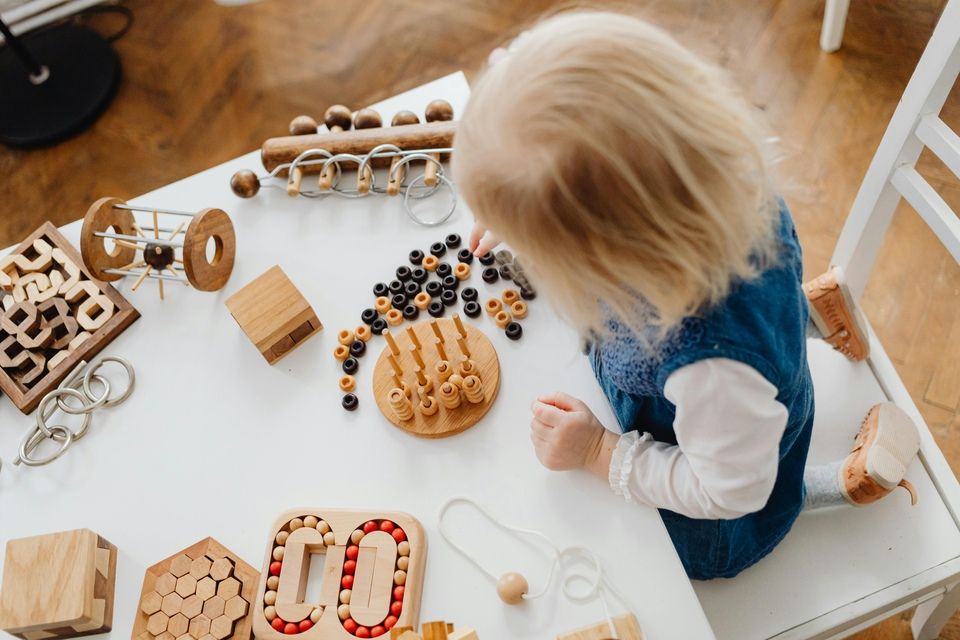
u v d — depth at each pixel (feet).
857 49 5.89
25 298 3.45
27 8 6.61
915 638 4.27
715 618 3.22
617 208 1.94
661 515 3.19
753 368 2.29
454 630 2.73
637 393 2.67
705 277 2.09
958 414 4.77
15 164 6.26
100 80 6.41
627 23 2.01
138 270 3.51
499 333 3.22
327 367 3.26
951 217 3.22
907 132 3.18
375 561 2.82
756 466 2.41
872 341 3.68
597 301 2.27
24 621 2.75
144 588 2.89
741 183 2.05
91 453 3.17
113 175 6.16
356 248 3.51
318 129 3.84
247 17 6.71
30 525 3.06
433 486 2.98
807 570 3.27
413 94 3.91
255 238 3.57
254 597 2.85
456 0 6.60
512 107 1.94
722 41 6.07
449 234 3.46
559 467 2.88
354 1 6.70
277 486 3.05
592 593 2.76
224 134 6.26
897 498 3.36
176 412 3.22
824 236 5.34
